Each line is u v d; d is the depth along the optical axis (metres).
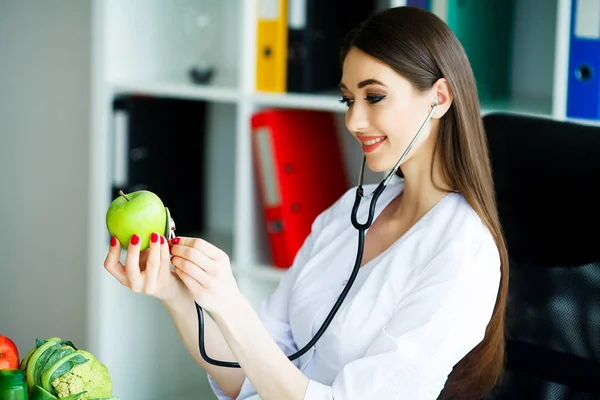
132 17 2.57
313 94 2.30
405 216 1.52
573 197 1.46
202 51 2.79
